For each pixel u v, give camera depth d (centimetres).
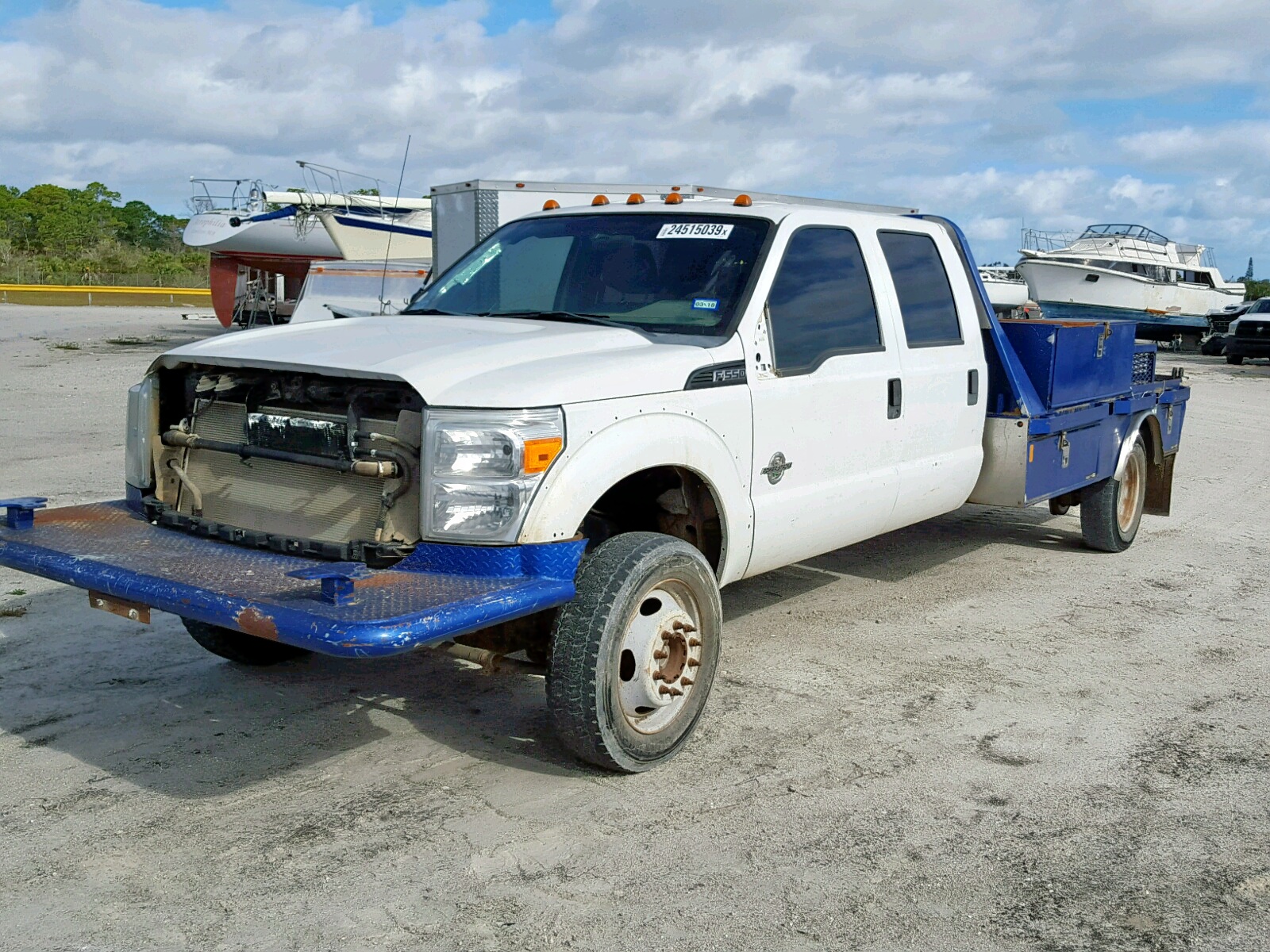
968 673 539
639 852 361
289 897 330
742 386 462
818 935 317
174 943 306
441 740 448
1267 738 466
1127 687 523
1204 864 361
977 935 319
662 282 498
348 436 389
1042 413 656
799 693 509
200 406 435
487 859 354
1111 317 3647
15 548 405
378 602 345
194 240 2786
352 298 1725
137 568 378
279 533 411
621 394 407
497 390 377
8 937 308
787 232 503
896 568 744
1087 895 341
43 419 1303
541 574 377
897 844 370
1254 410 1798
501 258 551
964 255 641
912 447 573
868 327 546
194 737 447
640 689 413
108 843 361
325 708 480
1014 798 405
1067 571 742
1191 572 745
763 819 386
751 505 470
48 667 521
